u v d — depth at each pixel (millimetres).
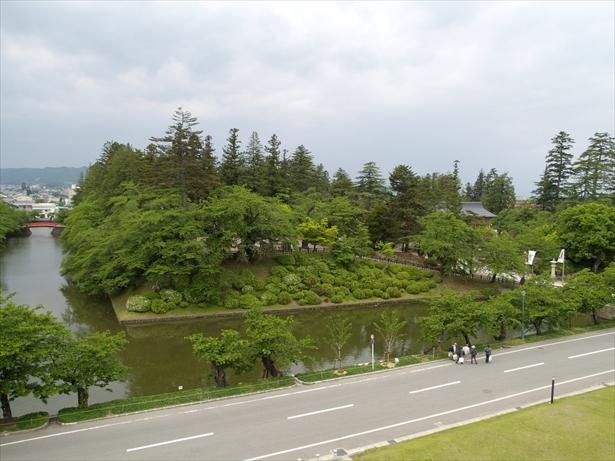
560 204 73750
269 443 17188
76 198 99125
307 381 23672
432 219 56250
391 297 48969
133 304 39844
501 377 24625
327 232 54469
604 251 52469
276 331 23375
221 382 22891
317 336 36281
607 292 35875
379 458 15547
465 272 54938
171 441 17266
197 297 41844
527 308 32375
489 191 102750
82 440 17234
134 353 31938
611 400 21031
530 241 57562
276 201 55062
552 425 18188
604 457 15789
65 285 54188
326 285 47688
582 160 71688
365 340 35438
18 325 18219
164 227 41812
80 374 19328
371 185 79500
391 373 25234
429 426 18688
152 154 60438
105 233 47969
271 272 49344
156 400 20750
